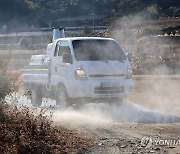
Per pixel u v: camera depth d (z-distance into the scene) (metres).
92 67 31.69
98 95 31.58
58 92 33.94
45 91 37.12
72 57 32.47
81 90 31.36
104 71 31.91
